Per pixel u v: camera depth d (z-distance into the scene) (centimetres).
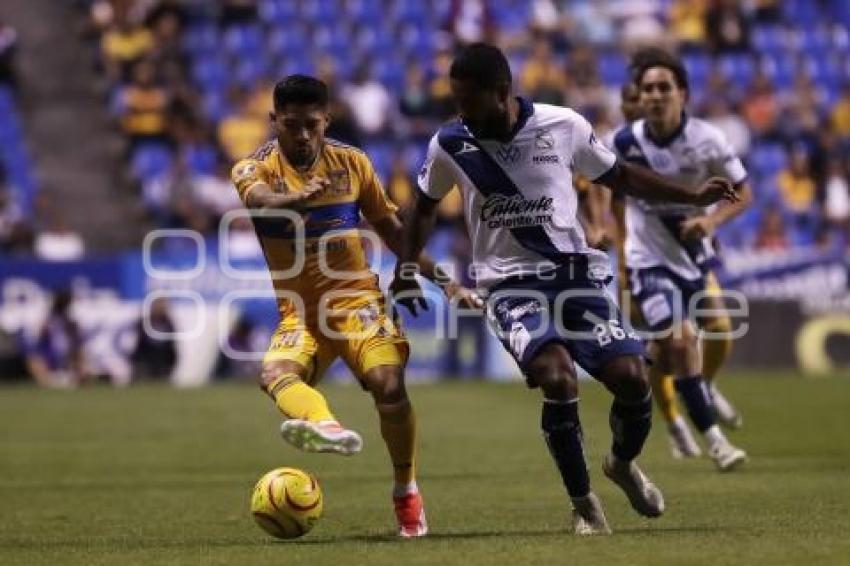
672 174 3722
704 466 3722
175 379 7100
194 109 8906
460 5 9844
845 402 5616
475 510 2967
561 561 2134
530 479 3550
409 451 2539
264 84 9088
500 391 6394
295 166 2553
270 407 5822
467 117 2434
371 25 9838
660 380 3884
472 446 4375
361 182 2589
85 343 7106
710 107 9319
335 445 2309
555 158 2467
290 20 9794
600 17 10025
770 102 9475
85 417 5475
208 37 9531
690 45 10031
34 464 4106
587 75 9206
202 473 3859
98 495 3403
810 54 10144
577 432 2445
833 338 7431
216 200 8275
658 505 2573
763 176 9062
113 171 8831
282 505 2439
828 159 9050
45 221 7850
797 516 2709
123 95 9019
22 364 7094
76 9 9731
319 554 2273
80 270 7112
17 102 9119
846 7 10462
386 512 2981
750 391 6106
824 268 7469
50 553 2402
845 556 2147
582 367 2470
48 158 8844
